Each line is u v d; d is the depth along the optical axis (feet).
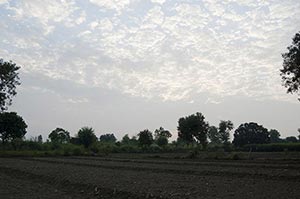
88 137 321.93
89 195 62.23
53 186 76.33
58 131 396.98
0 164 150.41
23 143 310.24
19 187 74.28
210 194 55.98
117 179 82.69
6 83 236.43
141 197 55.21
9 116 290.76
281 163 139.64
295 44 149.07
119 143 376.89
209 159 191.72
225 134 474.08
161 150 350.64
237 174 92.27
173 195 54.54
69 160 187.93
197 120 320.70
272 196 52.54
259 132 469.57
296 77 149.89
